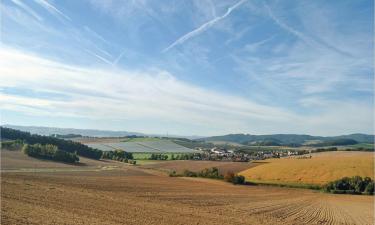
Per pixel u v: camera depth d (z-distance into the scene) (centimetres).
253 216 3791
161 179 8550
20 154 11569
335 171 8744
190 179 9044
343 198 6569
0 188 4084
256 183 8600
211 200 5084
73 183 5753
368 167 8862
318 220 3866
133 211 3375
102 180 6994
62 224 2442
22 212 2745
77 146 15000
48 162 10950
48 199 3625
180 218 3195
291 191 7494
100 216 2933
